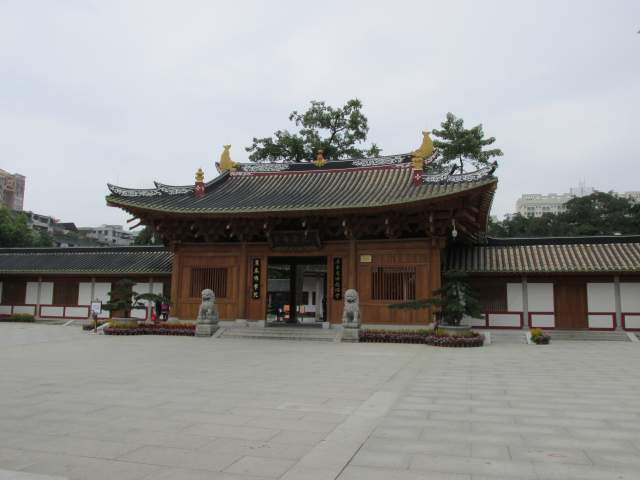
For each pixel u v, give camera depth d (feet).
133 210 110.83
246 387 45.21
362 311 102.32
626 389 44.98
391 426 31.37
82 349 78.07
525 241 119.24
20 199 458.09
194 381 48.44
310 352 76.07
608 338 102.83
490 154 181.47
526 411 35.81
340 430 30.32
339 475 22.70
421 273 100.42
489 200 100.89
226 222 110.11
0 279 147.64
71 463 24.27
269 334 99.81
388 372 55.16
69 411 35.27
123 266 138.21
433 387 45.68
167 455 25.49
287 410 35.76
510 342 96.17
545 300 111.34
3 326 126.72
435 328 94.32
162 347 82.12
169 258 140.36
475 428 30.99
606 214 274.98
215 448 26.68
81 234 458.50
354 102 193.16
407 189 103.76
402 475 22.68
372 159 122.21
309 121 193.88
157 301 120.47
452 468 23.62
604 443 27.86
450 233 106.32
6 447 26.86
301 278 162.81
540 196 554.05
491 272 109.29
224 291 112.06
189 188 118.73
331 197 106.42
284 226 111.04
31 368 56.90
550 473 22.98
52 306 143.13
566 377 52.11
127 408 36.29
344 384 47.06
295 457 25.17
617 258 107.04
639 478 22.34
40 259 149.69
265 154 195.00
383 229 103.09
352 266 103.60
